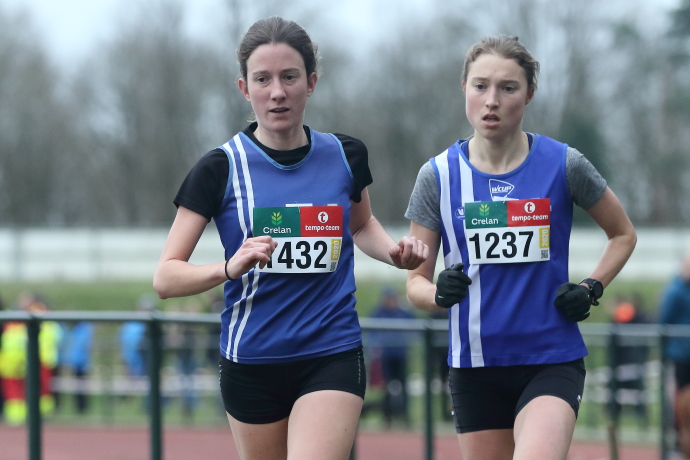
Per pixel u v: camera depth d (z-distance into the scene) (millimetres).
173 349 33438
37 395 13758
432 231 10297
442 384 16328
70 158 116375
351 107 109562
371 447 27797
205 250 73812
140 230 77000
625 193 118000
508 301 9836
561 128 105250
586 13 104875
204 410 34000
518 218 9852
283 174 9336
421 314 36656
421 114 110250
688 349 21734
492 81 9695
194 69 109188
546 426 9047
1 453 27312
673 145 115500
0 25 115375
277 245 9234
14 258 76188
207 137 109938
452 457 24953
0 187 114812
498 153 9984
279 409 9461
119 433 31578
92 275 76062
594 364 30719
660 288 64375
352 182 9625
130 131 111812
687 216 118875
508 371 9852
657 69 110438
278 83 9039
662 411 20688
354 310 9461
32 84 114625
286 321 9234
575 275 72812
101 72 112500
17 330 33344
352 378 9133
